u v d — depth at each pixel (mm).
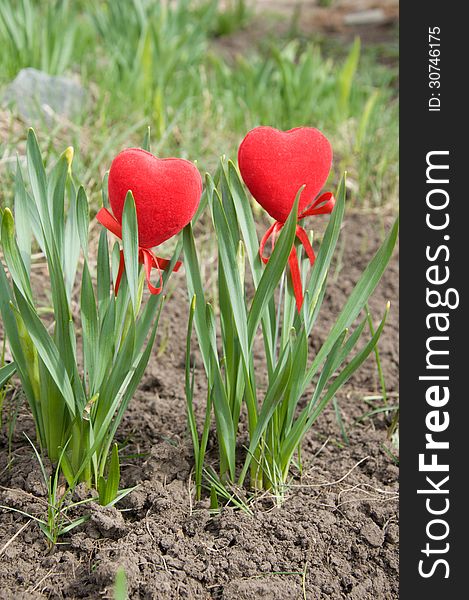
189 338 898
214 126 1670
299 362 913
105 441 926
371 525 929
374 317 1276
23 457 963
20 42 1715
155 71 1826
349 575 896
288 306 920
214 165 1497
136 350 921
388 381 1149
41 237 910
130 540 890
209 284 1294
